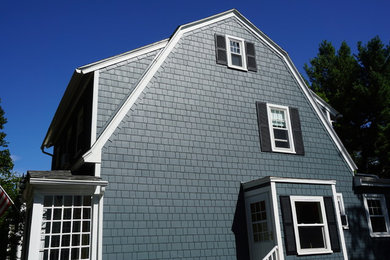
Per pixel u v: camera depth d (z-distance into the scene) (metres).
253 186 9.91
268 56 12.84
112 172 8.52
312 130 12.56
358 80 24.30
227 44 12.05
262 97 11.98
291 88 12.82
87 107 10.13
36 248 7.22
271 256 8.41
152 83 9.95
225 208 9.81
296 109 12.49
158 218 8.72
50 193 7.67
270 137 11.48
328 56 27.52
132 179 8.72
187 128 10.07
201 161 9.94
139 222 8.44
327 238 9.34
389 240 12.31
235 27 12.58
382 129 22.64
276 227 8.75
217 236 9.40
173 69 10.52
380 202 12.95
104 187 8.00
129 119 9.22
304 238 10.41
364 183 12.49
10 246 12.93
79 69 9.40
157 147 9.38
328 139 12.77
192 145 9.96
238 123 11.08
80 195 8.14
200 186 9.65
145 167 9.01
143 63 10.57
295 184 9.54
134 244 8.19
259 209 9.59
